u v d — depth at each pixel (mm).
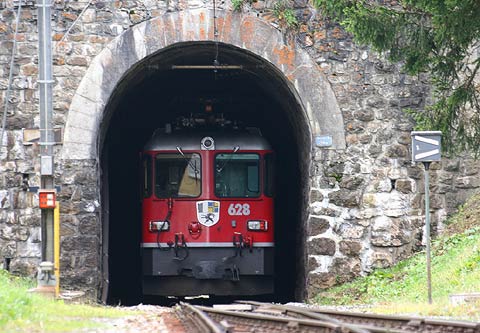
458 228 41188
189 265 46438
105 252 45312
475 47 41156
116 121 52438
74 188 40969
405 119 42312
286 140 54375
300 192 46719
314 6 39812
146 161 47312
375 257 41781
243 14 41875
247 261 46531
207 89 54688
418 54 38031
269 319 26609
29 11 41438
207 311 30312
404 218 42031
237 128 48688
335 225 41875
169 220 46688
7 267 40844
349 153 42156
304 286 43219
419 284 37188
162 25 41531
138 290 57312
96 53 41438
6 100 41062
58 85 41250
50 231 35219
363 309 33125
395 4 41812
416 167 42219
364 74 42250
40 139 35344
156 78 51438
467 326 24062
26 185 41000
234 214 46750
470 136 39719
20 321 24609
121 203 57125
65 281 40562
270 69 43094
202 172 46875
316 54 42219
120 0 41562
